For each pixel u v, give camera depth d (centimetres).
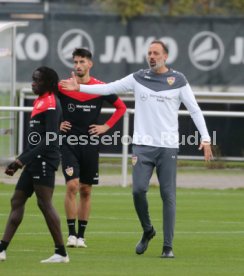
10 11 8656
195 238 4031
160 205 5178
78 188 3853
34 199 5353
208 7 9125
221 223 4534
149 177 3466
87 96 3822
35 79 3192
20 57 8519
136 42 8444
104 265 3262
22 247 3697
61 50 8506
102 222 4522
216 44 8375
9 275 3016
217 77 8394
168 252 3475
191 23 8400
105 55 8456
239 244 3869
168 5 8950
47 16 8519
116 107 3897
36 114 3195
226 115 5894
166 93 3438
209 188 5962
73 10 8812
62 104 3825
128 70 8438
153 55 3438
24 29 8531
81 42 8494
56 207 5022
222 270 3188
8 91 7331
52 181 3209
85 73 3803
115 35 8456
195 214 4859
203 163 6562
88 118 3828
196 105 3469
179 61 8412
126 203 5238
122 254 3566
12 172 3172
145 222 3512
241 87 8362
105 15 8462
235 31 8362
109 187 5925
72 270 3131
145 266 3253
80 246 3766
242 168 6631
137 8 8444
